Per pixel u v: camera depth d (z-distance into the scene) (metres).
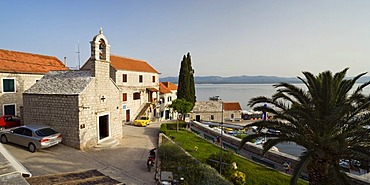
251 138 11.98
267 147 11.51
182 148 17.78
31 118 18.33
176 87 56.97
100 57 19.88
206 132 31.47
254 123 12.08
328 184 10.17
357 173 15.03
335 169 9.78
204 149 20.06
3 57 26.55
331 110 10.09
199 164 14.34
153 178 12.72
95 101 18.45
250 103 12.80
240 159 17.64
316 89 10.99
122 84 36.97
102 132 20.23
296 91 11.56
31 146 15.59
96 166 14.12
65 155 15.52
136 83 40.47
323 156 10.20
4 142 16.97
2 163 3.36
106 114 19.97
